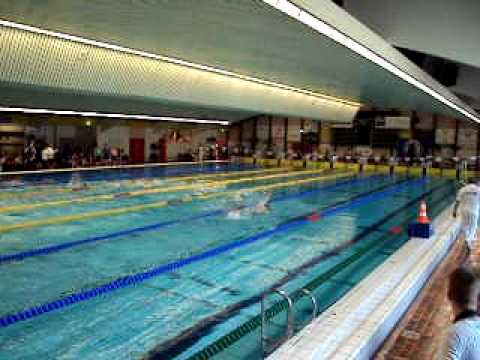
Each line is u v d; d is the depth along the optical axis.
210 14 5.79
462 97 20.31
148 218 9.07
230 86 13.35
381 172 21.25
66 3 5.77
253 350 3.83
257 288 5.38
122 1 5.53
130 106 16.62
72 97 14.28
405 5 9.34
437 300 4.66
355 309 3.80
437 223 7.97
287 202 11.61
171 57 10.21
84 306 4.70
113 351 3.80
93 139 20.34
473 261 6.23
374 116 23.66
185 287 5.34
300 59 8.78
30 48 8.23
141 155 21.92
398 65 8.53
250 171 19.34
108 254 6.61
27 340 3.95
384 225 9.22
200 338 4.06
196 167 20.59
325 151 24.67
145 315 4.52
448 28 8.91
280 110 16.41
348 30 6.10
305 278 5.80
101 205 10.21
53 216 8.98
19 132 17.45
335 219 9.69
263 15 5.40
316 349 3.06
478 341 1.77
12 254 6.48
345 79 11.38
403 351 3.48
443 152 22.62
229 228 8.44
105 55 9.61
